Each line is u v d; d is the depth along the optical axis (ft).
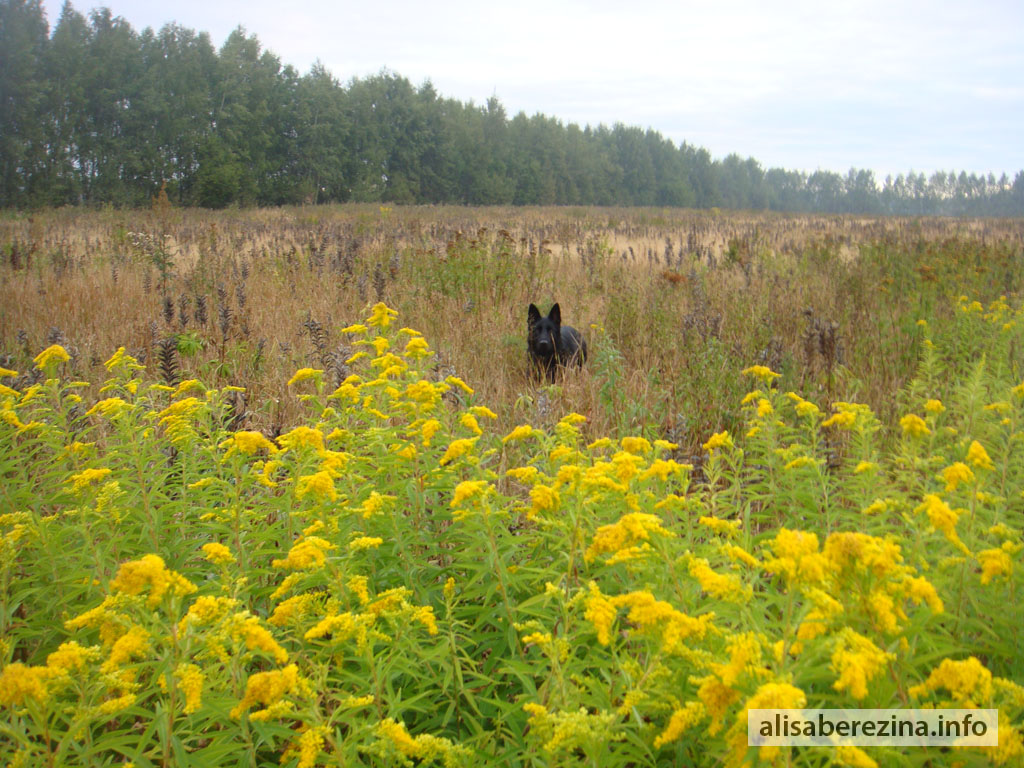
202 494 9.93
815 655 5.50
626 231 85.97
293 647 8.50
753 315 28.63
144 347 25.81
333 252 49.52
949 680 5.37
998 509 8.67
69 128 188.65
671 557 7.43
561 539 8.35
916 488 11.01
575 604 6.97
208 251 49.52
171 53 211.20
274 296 36.01
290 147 231.30
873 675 5.24
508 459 15.16
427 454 10.62
